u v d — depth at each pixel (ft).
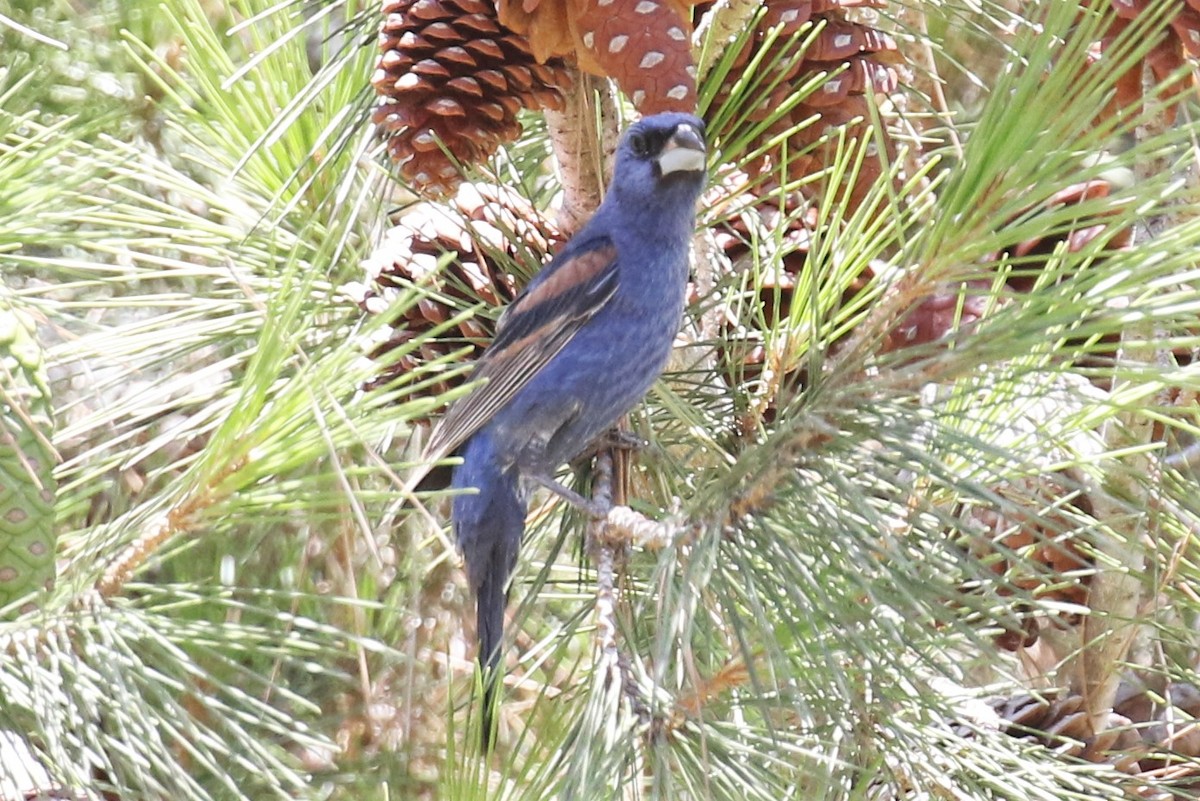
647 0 17.60
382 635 28.19
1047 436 16.51
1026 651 24.32
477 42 18.98
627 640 17.44
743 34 19.75
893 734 17.61
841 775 17.92
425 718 28.58
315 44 28.91
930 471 14.40
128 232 21.59
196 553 26.05
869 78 19.76
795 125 20.02
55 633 15.55
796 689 14.78
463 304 21.20
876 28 20.56
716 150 21.27
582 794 14.93
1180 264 13.07
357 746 28.19
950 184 14.44
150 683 15.31
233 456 14.21
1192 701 23.70
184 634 15.85
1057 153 13.60
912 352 14.42
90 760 15.64
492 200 22.25
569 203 22.77
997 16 24.80
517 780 17.11
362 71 21.80
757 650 16.70
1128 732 23.50
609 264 21.42
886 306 14.98
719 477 17.46
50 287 19.16
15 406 14.98
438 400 13.51
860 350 15.15
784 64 19.77
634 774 15.93
